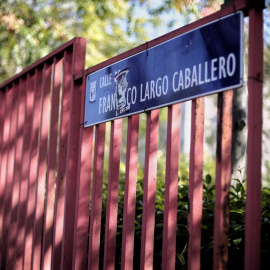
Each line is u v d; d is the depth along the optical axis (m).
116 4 7.18
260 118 1.86
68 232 2.94
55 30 6.45
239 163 3.35
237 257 2.58
